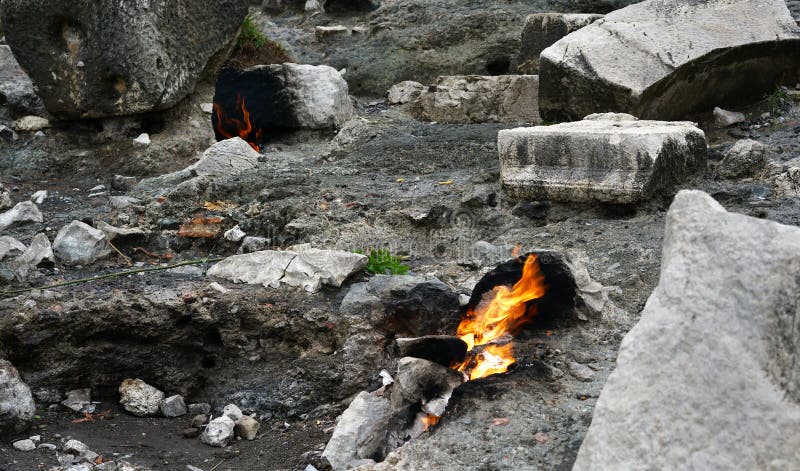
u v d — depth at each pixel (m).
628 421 2.51
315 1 13.18
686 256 2.55
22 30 8.32
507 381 3.64
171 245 5.91
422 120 9.00
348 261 4.76
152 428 4.46
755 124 7.12
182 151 8.36
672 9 7.41
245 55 9.61
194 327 4.73
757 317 2.36
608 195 5.42
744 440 2.29
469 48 10.59
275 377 4.61
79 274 5.32
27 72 8.45
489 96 8.78
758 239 2.41
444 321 4.36
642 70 6.93
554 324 4.13
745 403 2.32
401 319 4.46
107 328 4.72
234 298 4.71
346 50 11.14
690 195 2.60
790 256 2.32
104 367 4.74
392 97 9.97
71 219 6.44
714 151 6.34
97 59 8.19
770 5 7.39
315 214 5.80
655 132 5.39
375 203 5.95
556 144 5.58
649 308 2.59
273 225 5.90
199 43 8.54
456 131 8.13
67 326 4.68
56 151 8.41
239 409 4.54
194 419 4.49
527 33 9.03
